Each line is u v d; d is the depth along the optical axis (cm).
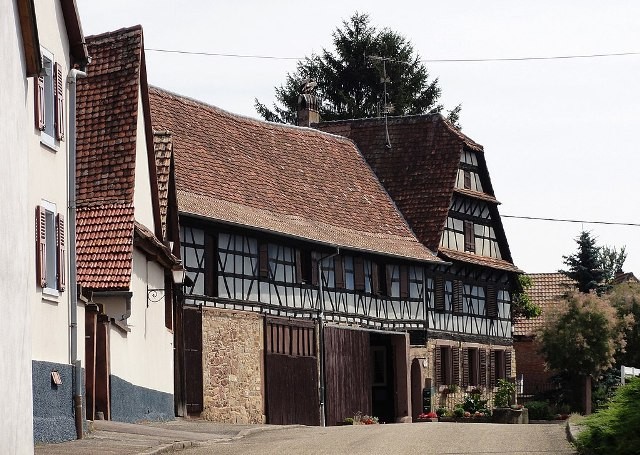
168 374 3297
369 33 7738
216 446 2212
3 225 1390
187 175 4188
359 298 4900
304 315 4509
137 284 2842
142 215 2973
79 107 2936
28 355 1522
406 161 5681
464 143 5656
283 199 4700
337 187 5231
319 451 2059
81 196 2791
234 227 4097
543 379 7131
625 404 1681
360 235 5006
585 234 6819
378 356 5238
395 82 7706
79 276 2645
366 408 4897
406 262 5225
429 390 5269
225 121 4809
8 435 1391
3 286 1384
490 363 5928
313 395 4534
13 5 1456
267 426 3103
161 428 2606
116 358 2589
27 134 1549
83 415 2153
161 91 4509
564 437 2323
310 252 4584
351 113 7562
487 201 5853
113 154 2848
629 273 7681
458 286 5631
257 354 4203
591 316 5919
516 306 6931
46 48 2052
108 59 2984
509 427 2775
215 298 3975
